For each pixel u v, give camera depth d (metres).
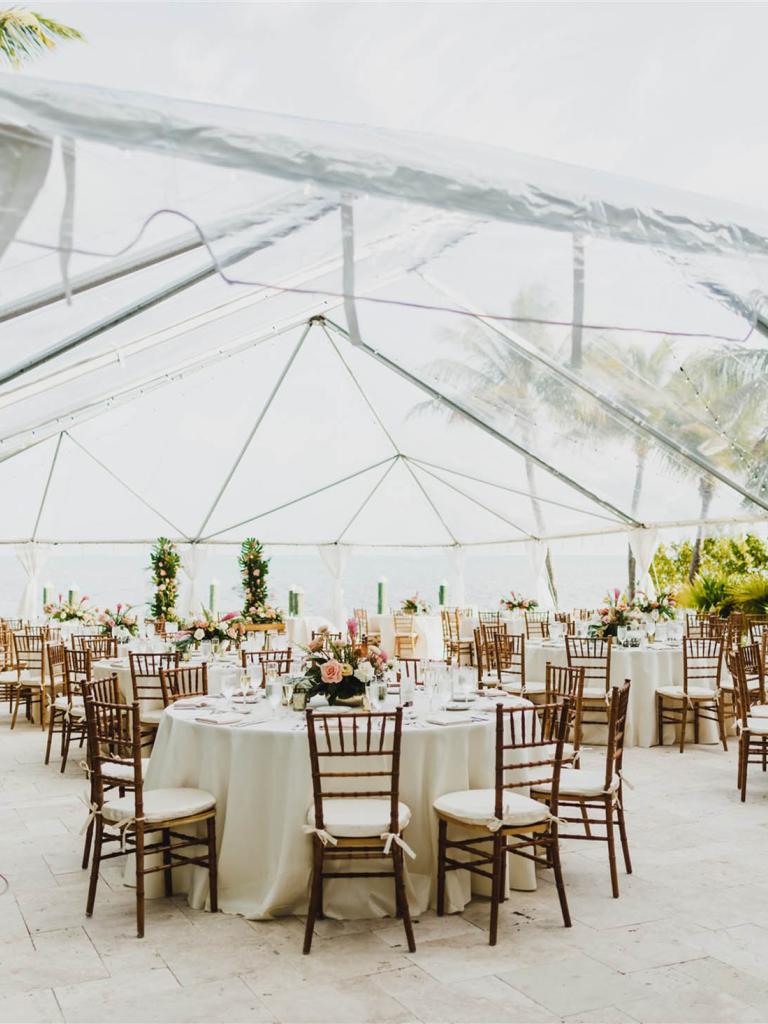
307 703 4.60
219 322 6.99
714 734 8.09
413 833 4.02
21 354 4.79
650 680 7.94
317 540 17.25
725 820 5.45
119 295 3.99
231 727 4.05
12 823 5.42
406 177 2.55
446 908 3.96
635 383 8.56
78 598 14.24
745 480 10.02
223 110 2.40
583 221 2.76
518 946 3.57
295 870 3.84
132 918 3.90
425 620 15.05
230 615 8.07
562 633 9.56
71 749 7.76
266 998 3.13
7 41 9.45
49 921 3.86
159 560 13.01
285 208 2.48
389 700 4.86
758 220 3.05
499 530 16.58
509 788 4.25
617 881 4.23
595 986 3.21
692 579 16.42
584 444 10.77
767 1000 3.11
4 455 11.53
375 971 3.34
